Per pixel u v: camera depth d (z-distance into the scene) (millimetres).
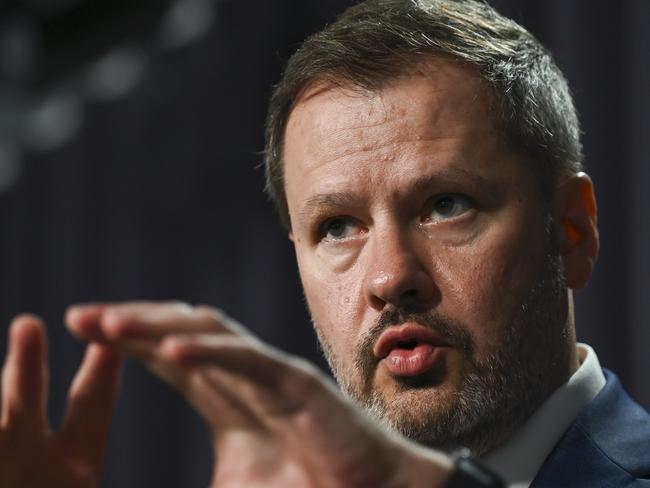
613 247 8352
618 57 8672
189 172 14250
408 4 3818
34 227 17000
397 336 3508
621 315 8266
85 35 13789
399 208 3578
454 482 2047
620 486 3340
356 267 3670
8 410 2314
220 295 13734
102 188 15781
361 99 3660
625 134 8484
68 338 16297
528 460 3541
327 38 3795
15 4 13773
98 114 15742
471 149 3584
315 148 3732
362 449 1989
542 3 9461
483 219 3582
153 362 1970
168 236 14586
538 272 3648
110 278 15523
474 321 3502
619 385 3766
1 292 17438
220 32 13852
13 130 15906
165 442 14438
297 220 3861
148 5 13398
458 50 3678
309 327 12758
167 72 14484
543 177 3746
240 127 13508
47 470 2340
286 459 2010
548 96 3891
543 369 3627
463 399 3473
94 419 2377
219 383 1951
